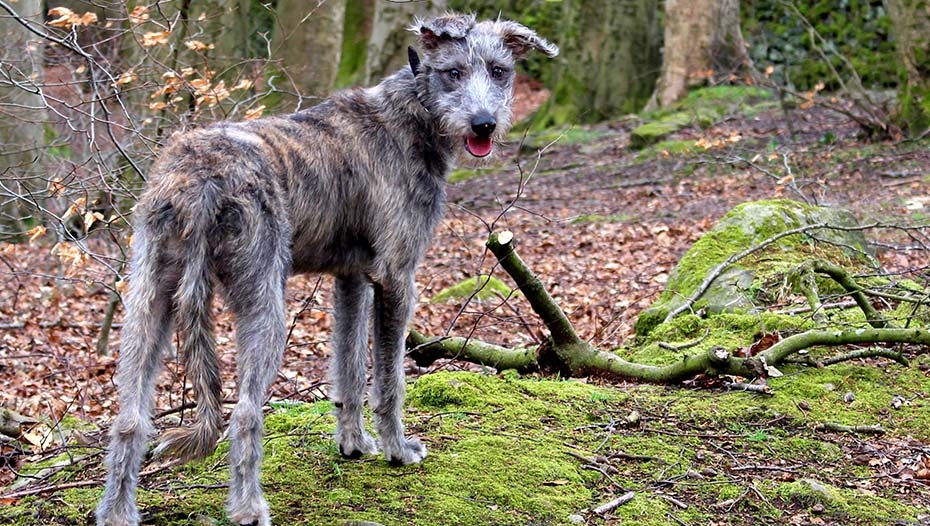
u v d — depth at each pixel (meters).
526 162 19.55
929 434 5.82
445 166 5.15
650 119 20.86
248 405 4.27
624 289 10.96
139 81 9.73
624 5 22.33
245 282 4.34
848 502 4.97
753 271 8.17
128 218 9.17
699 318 7.58
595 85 22.45
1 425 6.55
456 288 10.91
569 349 7.04
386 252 4.96
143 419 4.19
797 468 5.40
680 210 14.69
